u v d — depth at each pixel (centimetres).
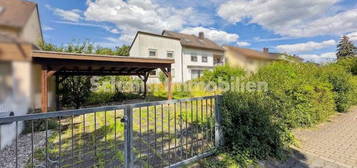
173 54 1827
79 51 976
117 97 945
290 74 488
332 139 354
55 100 676
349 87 638
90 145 325
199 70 2012
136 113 616
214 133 288
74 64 551
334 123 469
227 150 281
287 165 257
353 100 680
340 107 598
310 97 434
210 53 2111
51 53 475
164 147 312
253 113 281
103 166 248
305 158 278
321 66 704
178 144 324
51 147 317
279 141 292
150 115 584
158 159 266
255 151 267
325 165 257
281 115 379
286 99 394
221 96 290
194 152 283
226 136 288
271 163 261
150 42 1698
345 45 2995
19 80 200
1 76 187
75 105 767
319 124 457
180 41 1862
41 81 472
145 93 1012
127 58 659
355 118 522
